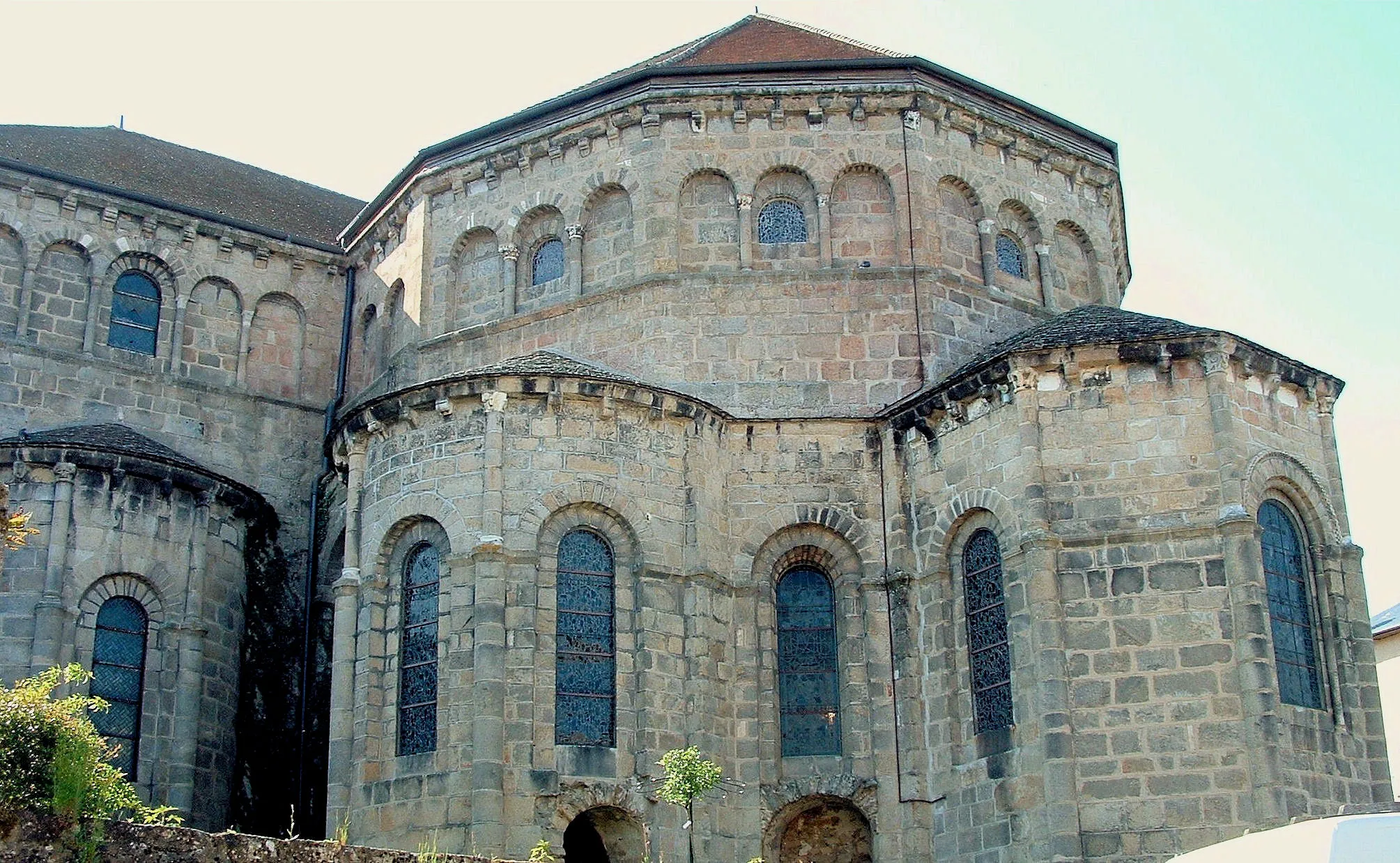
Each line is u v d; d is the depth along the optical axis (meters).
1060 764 31.14
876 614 36.12
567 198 40.75
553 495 34.47
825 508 36.97
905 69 40.03
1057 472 33.19
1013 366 33.78
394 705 34.31
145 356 43.69
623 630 34.34
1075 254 42.78
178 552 38.66
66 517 37.16
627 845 33.31
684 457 35.97
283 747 41.00
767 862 34.72
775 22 45.44
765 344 38.47
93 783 19.62
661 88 39.94
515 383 34.88
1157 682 31.41
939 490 35.84
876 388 38.12
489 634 32.94
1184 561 32.06
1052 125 42.28
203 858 19.22
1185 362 33.38
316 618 42.66
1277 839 18.03
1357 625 33.69
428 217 42.56
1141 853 30.48
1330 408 35.28
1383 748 33.03
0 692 20.58
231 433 44.31
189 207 44.84
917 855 34.09
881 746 35.19
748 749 35.12
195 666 38.19
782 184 40.19
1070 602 32.28
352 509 36.12
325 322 46.62
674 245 39.34
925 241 39.22
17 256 42.34
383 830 33.03
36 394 41.62
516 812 32.09
